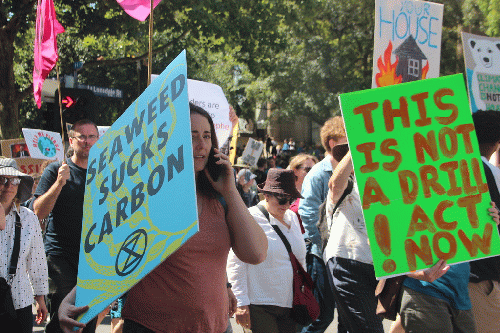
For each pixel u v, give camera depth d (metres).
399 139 3.46
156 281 2.49
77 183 4.72
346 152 4.42
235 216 2.59
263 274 4.25
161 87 2.43
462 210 3.43
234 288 4.20
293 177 4.40
